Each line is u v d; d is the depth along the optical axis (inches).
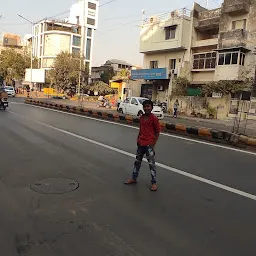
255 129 765.9
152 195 213.8
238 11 1256.2
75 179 244.1
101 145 394.9
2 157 308.5
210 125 883.4
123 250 139.0
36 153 331.9
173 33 1462.8
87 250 138.1
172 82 1353.3
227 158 354.9
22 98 1819.6
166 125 578.2
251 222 175.5
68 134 476.1
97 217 173.6
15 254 133.6
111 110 1158.3
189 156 355.3
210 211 189.5
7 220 166.9
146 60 1637.6
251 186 245.0
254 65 1202.6
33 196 203.5
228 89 1131.3
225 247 145.4
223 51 1245.7
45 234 152.2
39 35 3440.0
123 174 263.9
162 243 146.8
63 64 2422.5
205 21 1417.3
